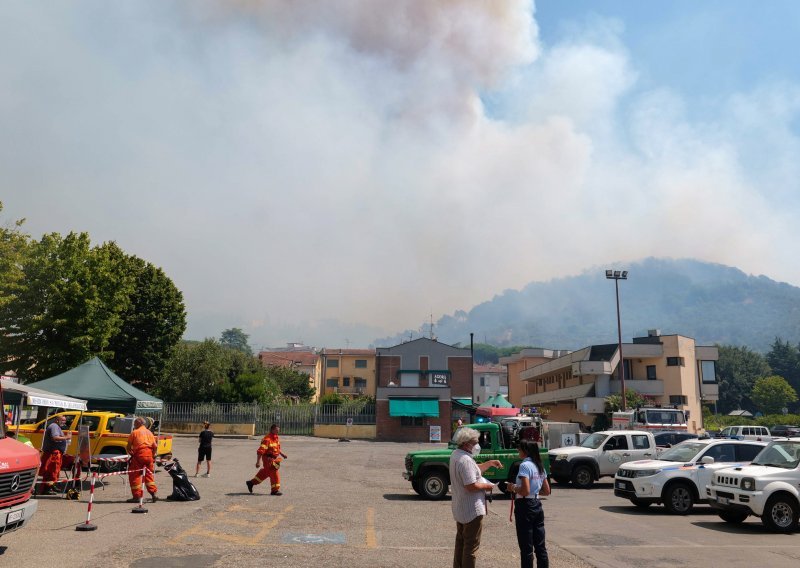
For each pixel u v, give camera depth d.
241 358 57.41
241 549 9.20
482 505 7.19
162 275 49.22
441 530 11.49
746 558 9.67
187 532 10.41
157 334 48.06
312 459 29.30
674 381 54.53
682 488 14.66
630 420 34.38
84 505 13.26
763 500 12.18
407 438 47.03
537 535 7.54
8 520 8.44
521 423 25.66
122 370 47.28
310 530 11.03
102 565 7.97
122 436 18.56
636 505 16.05
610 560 9.35
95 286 33.53
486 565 8.71
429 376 68.12
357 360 102.62
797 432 49.00
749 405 102.88
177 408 47.00
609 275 47.75
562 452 20.59
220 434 46.16
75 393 21.62
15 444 9.34
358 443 43.12
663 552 10.04
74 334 32.81
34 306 32.41
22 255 30.02
